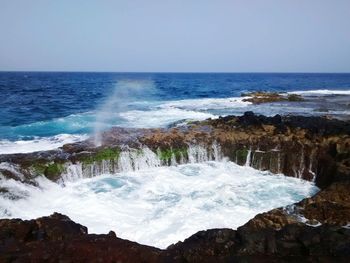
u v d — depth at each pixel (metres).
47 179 14.02
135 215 11.74
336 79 127.12
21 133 21.81
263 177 15.93
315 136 17.06
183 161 17.22
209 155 17.62
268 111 29.25
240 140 17.61
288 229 8.80
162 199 13.07
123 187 14.23
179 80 105.00
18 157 14.80
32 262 7.42
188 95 49.22
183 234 10.43
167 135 18.12
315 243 8.32
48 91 54.25
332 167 14.73
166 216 11.63
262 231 8.84
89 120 25.81
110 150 16.00
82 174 15.02
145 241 10.05
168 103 36.75
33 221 9.30
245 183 15.00
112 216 11.66
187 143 17.42
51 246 8.12
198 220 11.31
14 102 37.69
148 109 31.30
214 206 12.45
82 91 55.00
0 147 17.94
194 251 8.20
